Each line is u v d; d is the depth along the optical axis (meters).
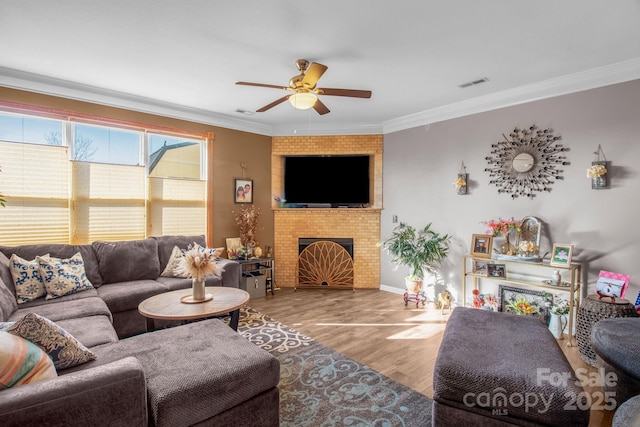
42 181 3.40
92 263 3.37
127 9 2.13
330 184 5.11
